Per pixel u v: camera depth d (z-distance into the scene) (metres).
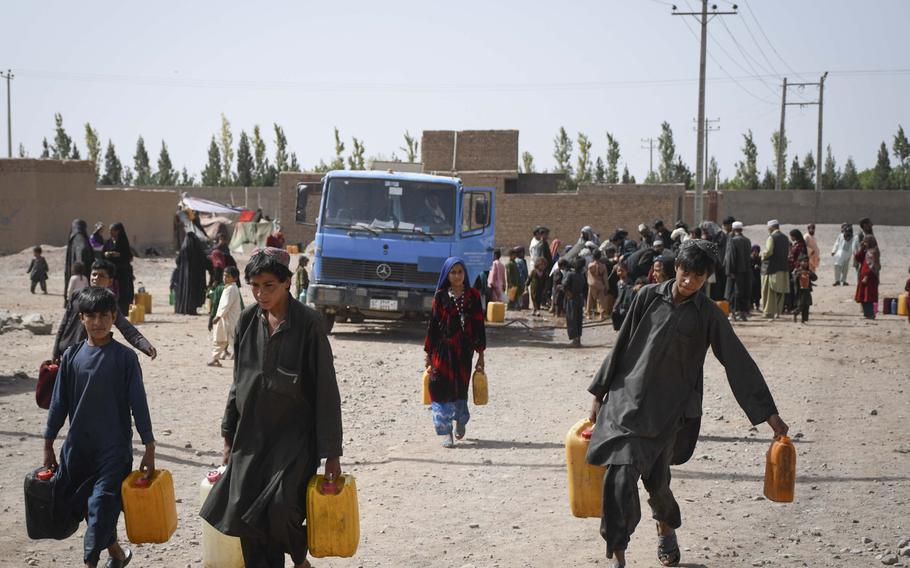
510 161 57.81
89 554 4.85
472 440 9.61
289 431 4.57
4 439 9.07
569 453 5.47
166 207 45.56
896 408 10.91
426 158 58.81
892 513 6.77
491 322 21.30
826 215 56.81
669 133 103.94
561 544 6.20
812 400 11.42
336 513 4.46
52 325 18.52
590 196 52.78
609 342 18.33
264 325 4.59
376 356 15.83
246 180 95.56
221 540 5.05
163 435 9.49
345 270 18.06
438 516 6.89
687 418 5.30
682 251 5.19
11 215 37.75
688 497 7.31
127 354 5.22
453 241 18.02
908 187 95.88
